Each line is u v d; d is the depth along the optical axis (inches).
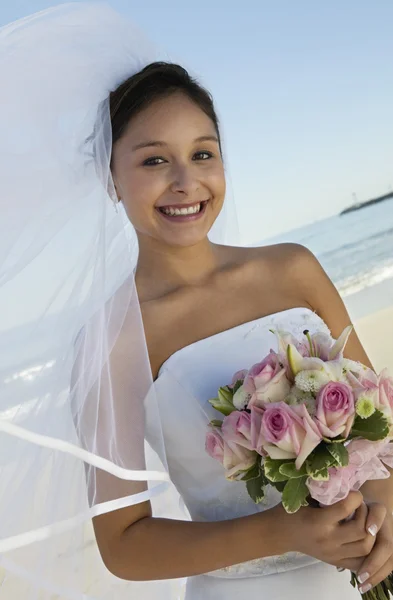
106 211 77.6
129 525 75.0
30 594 70.5
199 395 79.6
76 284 73.3
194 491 81.5
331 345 73.9
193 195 79.9
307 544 68.4
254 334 85.1
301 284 93.2
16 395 70.7
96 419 72.9
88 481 72.3
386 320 449.4
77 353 73.2
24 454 70.7
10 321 71.2
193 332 84.7
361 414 65.4
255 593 77.4
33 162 73.1
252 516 71.8
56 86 77.2
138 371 77.3
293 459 65.5
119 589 79.6
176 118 79.7
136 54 84.0
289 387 68.4
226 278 88.7
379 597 72.3
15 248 71.6
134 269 88.4
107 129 78.0
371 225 1049.5
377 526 67.9
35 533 69.5
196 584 81.6
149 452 87.2
